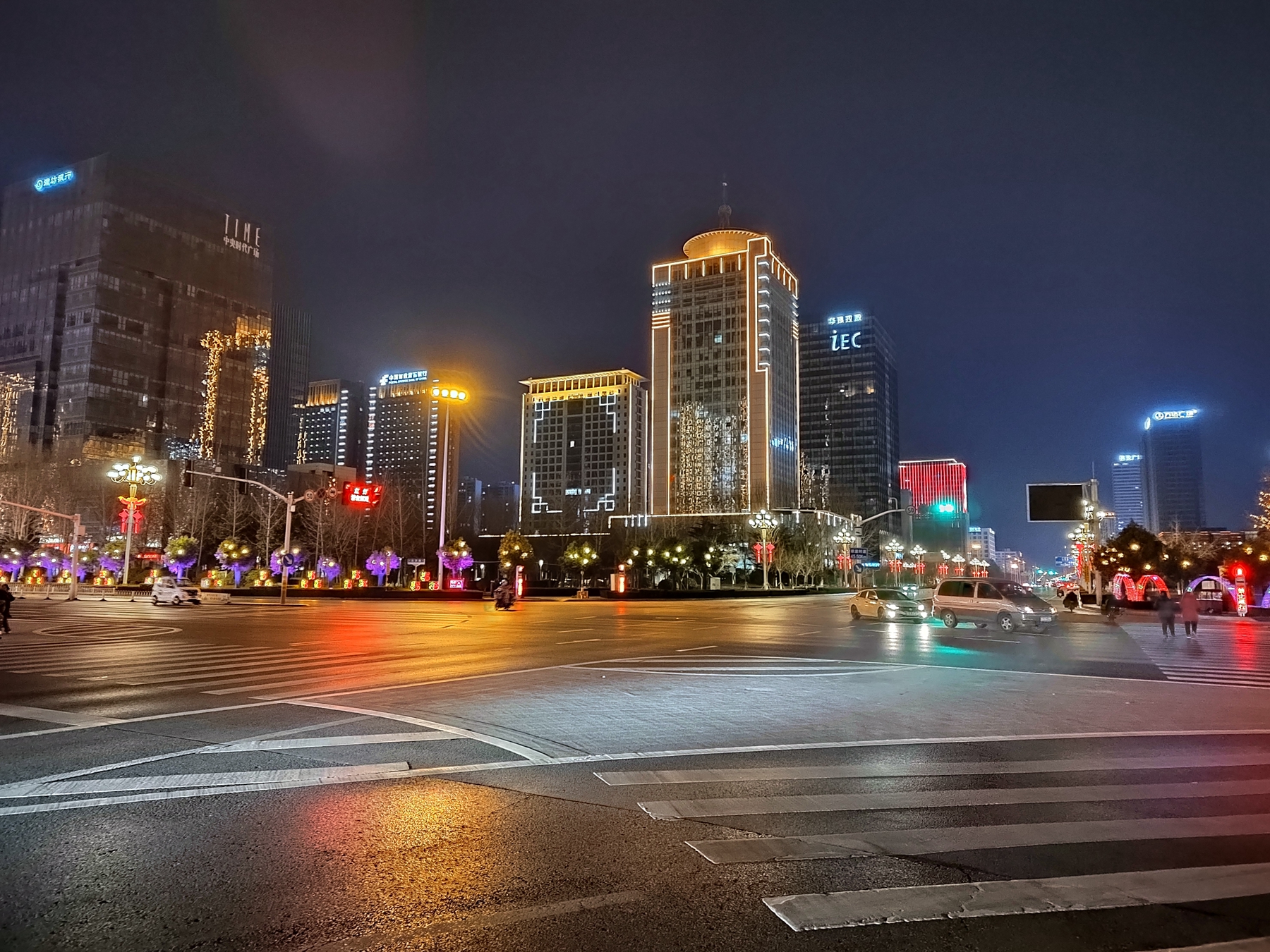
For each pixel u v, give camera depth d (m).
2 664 17.88
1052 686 15.60
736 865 5.76
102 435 141.12
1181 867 5.76
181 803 7.23
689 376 167.00
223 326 165.88
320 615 38.91
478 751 9.43
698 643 25.08
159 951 4.39
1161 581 54.91
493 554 124.56
